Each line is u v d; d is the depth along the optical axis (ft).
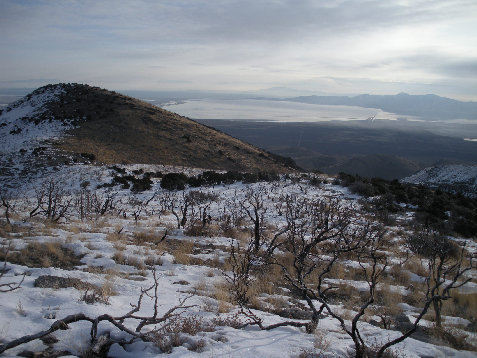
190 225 47.91
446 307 23.25
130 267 26.32
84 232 38.01
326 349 13.57
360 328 17.57
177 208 74.95
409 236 48.85
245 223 56.80
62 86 253.44
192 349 13.35
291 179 112.78
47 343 13.01
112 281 21.66
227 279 23.89
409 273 32.12
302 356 12.80
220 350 13.06
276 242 39.91
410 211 80.94
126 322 15.24
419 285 28.53
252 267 29.45
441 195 96.48
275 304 21.17
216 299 20.52
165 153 177.47
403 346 14.93
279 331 15.69
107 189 98.27
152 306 17.98
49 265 24.20
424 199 87.30
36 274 21.27
